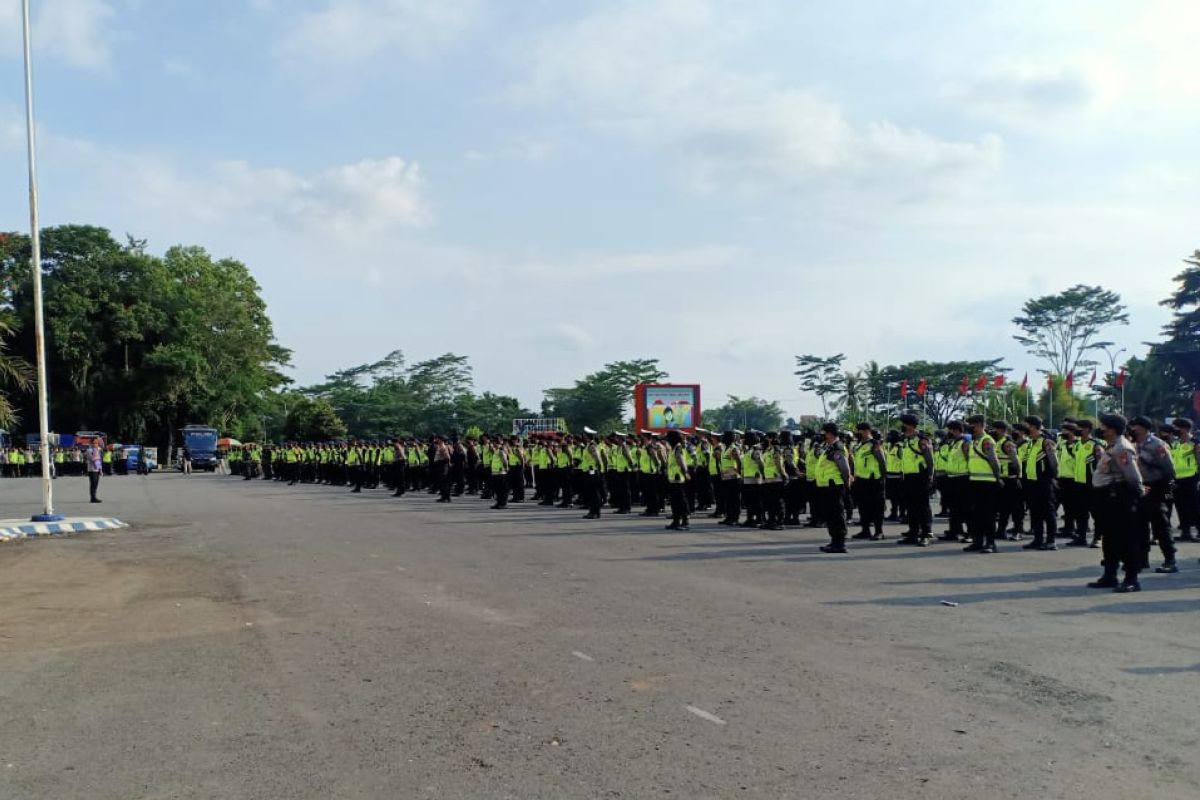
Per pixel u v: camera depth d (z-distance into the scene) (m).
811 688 6.82
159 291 73.81
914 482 16.38
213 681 7.33
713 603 10.28
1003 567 13.25
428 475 36.44
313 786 5.08
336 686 7.09
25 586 12.40
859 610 9.83
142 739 5.93
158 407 75.00
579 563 13.73
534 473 30.08
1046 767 5.20
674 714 6.24
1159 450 12.67
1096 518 11.45
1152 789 4.87
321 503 28.92
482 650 8.15
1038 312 75.06
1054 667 7.36
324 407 81.88
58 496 34.84
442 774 5.22
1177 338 56.78
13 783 5.18
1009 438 16.66
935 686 6.84
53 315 68.00
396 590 11.38
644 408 44.38
